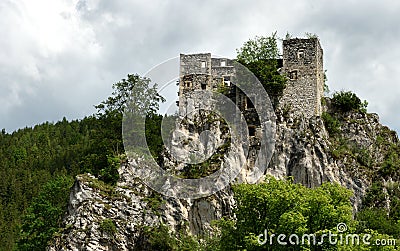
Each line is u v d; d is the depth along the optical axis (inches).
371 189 3061.0
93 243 2645.2
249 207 1977.1
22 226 3117.6
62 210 3159.5
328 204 1903.3
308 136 3105.3
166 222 2775.6
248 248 1854.1
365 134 3282.5
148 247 2664.9
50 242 2679.6
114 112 3316.9
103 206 2770.7
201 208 2817.4
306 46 3299.7
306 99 3223.4
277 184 1999.3
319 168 3043.8
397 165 3201.3
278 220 1899.6
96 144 3312.0
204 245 2637.8
